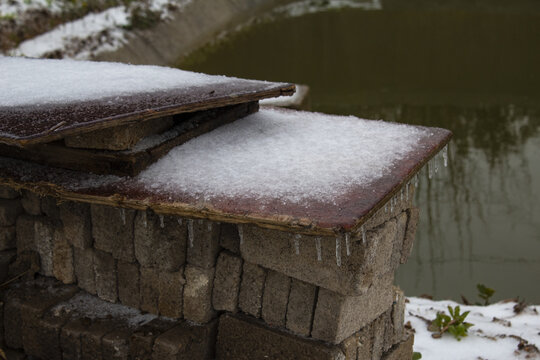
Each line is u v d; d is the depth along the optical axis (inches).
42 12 478.9
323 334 122.4
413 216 137.2
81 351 131.9
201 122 137.9
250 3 742.5
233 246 127.3
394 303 143.5
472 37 669.9
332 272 117.0
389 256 129.7
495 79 557.3
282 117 154.9
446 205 375.6
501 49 636.7
